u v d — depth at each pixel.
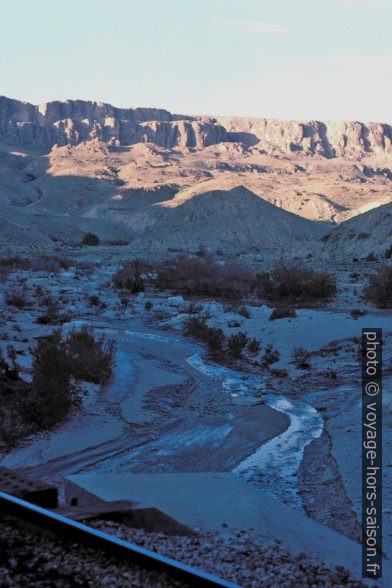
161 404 20.02
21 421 16.19
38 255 113.06
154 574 5.17
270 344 30.66
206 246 164.50
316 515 10.98
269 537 7.68
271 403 20.52
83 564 5.24
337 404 19.86
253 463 14.29
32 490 7.00
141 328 37.75
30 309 44.56
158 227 184.25
